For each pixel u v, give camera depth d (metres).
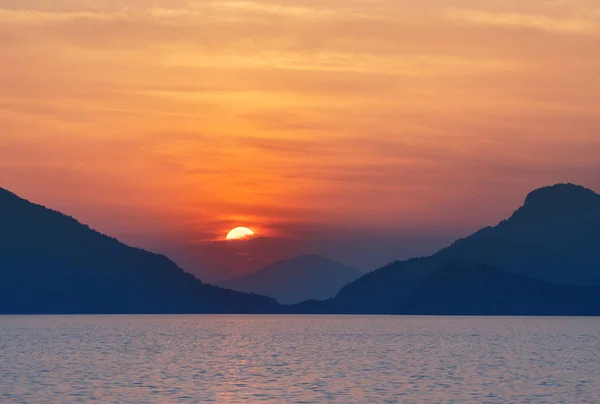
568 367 126.12
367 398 89.69
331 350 165.38
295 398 89.56
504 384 102.75
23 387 97.69
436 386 100.31
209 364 130.00
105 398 88.69
